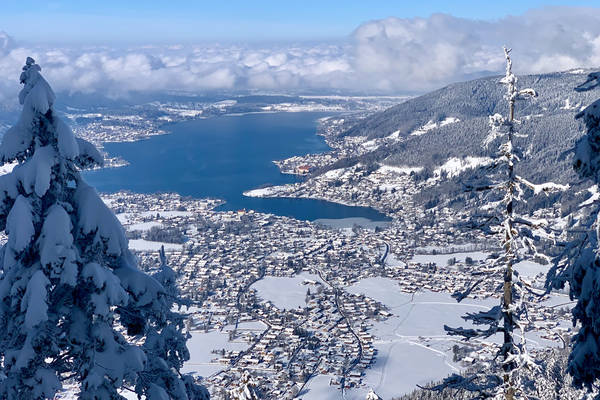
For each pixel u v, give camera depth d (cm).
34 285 1908
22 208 1953
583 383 1752
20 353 1923
